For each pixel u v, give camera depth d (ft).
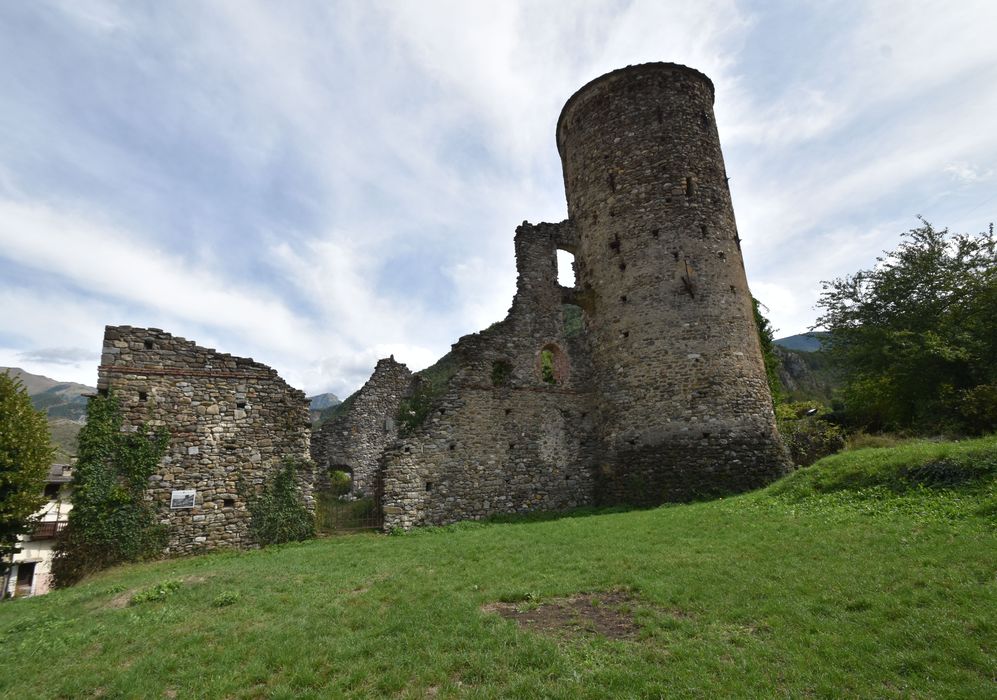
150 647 20.97
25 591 65.98
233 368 49.21
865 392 75.10
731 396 55.67
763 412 56.54
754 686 15.11
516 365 61.67
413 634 20.17
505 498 56.85
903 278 76.28
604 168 67.00
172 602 27.14
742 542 29.81
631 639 19.01
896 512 30.17
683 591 23.02
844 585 21.53
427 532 48.78
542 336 64.03
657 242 61.11
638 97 66.64
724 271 60.70
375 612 23.22
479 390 59.00
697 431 54.54
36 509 45.85
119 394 44.55
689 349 57.16
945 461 32.58
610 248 64.49
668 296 59.26
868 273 80.89
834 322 83.10
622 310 61.77
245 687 17.11
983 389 53.52
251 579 30.86
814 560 25.04
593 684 15.74
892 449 39.45
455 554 34.58
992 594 18.90
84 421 43.62
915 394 67.82
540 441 60.23
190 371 47.52
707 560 27.07
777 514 35.14
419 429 55.21
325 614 23.31
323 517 55.36
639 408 58.13
